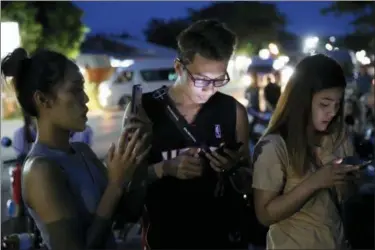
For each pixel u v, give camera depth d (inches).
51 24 765.3
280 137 90.7
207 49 95.3
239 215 102.4
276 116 92.0
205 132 101.7
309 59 90.4
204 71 96.8
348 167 85.8
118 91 577.3
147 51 729.6
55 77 81.4
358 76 343.0
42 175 78.3
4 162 209.2
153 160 101.8
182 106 101.8
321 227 89.7
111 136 435.2
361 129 318.0
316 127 90.4
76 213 80.0
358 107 326.6
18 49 83.8
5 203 207.2
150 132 95.2
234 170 98.0
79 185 83.5
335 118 94.7
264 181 89.4
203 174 100.3
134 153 83.2
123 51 751.1
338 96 89.1
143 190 96.3
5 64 83.0
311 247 89.2
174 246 102.3
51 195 77.8
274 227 91.4
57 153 82.7
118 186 82.9
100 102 544.4
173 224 101.9
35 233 95.8
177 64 101.0
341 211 95.7
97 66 569.0
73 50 772.6
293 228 90.0
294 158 89.4
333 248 89.9
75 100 82.9
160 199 101.7
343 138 95.6
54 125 83.3
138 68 625.6
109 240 88.0
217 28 97.6
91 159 90.8
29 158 81.0
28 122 95.6
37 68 81.9
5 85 85.1
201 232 101.8
